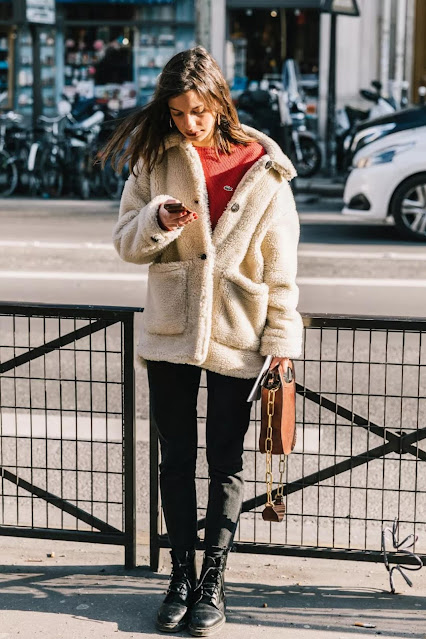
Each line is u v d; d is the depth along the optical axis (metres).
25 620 3.87
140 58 24.38
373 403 6.92
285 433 3.79
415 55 23.33
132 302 9.88
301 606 4.02
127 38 24.28
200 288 3.71
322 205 17.47
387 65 21.78
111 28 24.22
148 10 24.12
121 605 4.01
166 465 3.96
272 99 19.25
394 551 4.26
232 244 3.70
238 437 3.89
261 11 22.91
